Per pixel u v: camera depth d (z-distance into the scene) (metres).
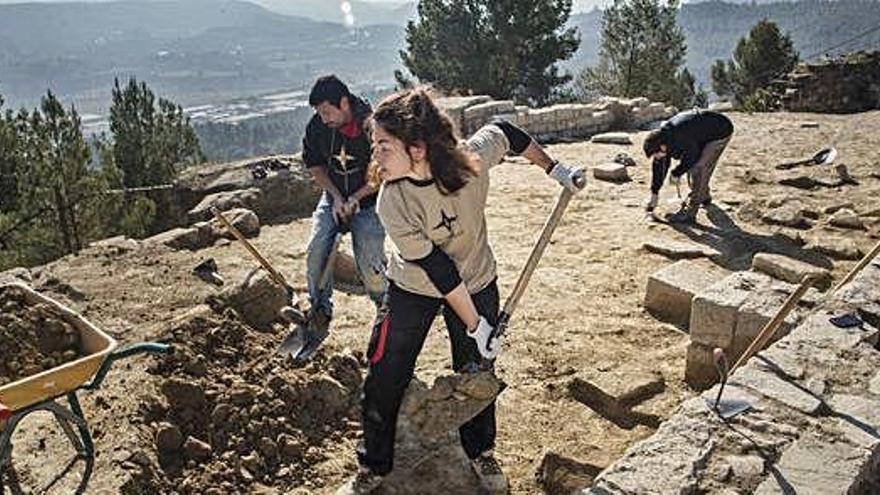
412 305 3.69
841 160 11.14
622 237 8.40
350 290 6.98
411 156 3.27
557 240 8.36
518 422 5.02
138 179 22.62
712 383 5.38
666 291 6.45
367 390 3.84
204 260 6.89
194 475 4.21
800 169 10.73
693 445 3.65
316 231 5.15
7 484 3.88
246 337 5.38
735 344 5.28
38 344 4.55
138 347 3.97
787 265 6.92
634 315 6.53
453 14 27.89
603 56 34.00
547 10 27.95
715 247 7.96
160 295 6.19
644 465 3.53
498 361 5.73
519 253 7.98
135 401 4.52
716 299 5.36
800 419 3.82
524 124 14.02
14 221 14.91
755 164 11.12
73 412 3.90
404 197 3.34
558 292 6.97
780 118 14.50
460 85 27.58
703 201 9.33
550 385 5.43
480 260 3.75
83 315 5.75
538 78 29.19
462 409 4.03
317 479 4.34
